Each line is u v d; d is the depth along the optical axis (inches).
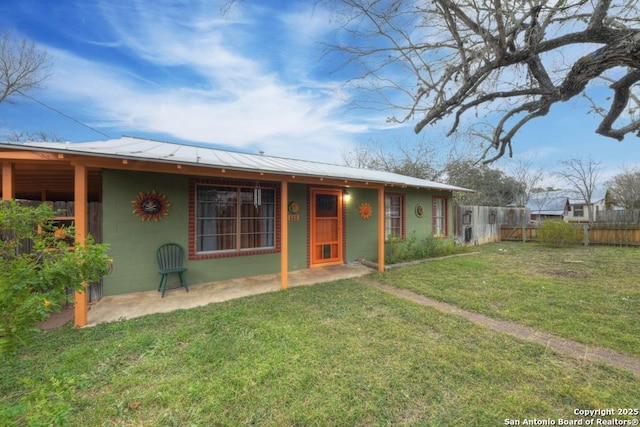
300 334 131.9
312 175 214.7
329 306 172.7
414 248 339.9
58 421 51.2
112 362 108.7
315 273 267.7
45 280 59.3
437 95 128.2
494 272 260.8
